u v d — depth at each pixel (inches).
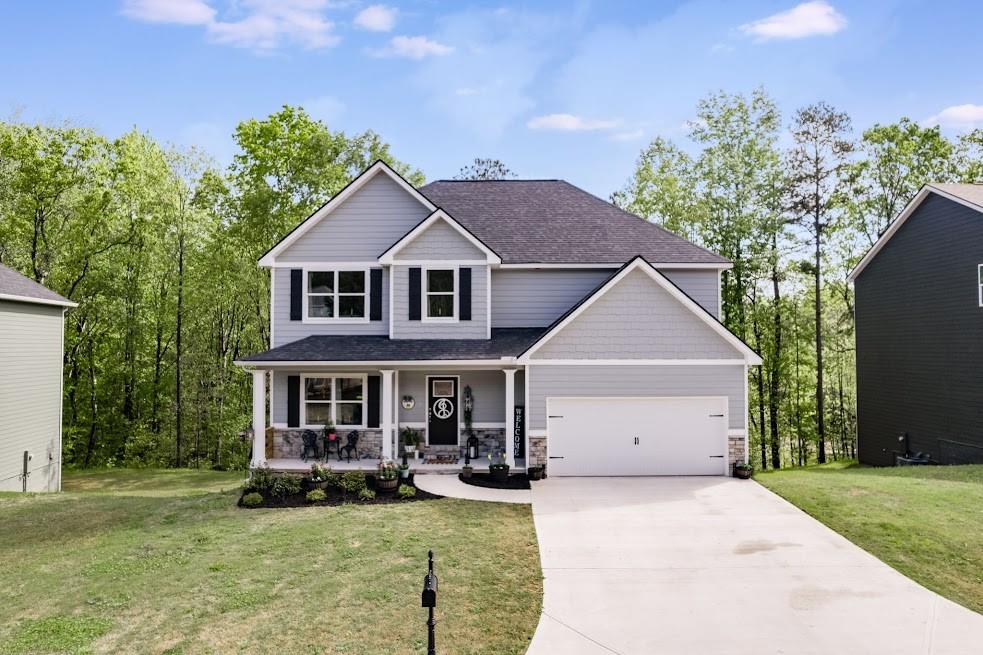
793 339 1254.9
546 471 654.5
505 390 736.3
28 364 816.9
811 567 408.2
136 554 440.5
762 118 1221.7
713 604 358.0
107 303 1214.9
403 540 455.5
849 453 1529.3
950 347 853.8
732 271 1214.3
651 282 658.2
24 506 604.1
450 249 729.6
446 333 729.6
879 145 1277.1
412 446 718.5
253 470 633.0
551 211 850.1
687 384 655.1
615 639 320.2
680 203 1275.8
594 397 655.1
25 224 1107.9
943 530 451.8
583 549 442.3
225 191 1200.8
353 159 1232.2
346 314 759.7
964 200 814.5
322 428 725.9
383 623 332.2
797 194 1172.5
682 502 556.4
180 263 1194.0
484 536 466.6
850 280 1094.4
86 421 1247.5
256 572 399.2
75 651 307.6
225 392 1291.8
